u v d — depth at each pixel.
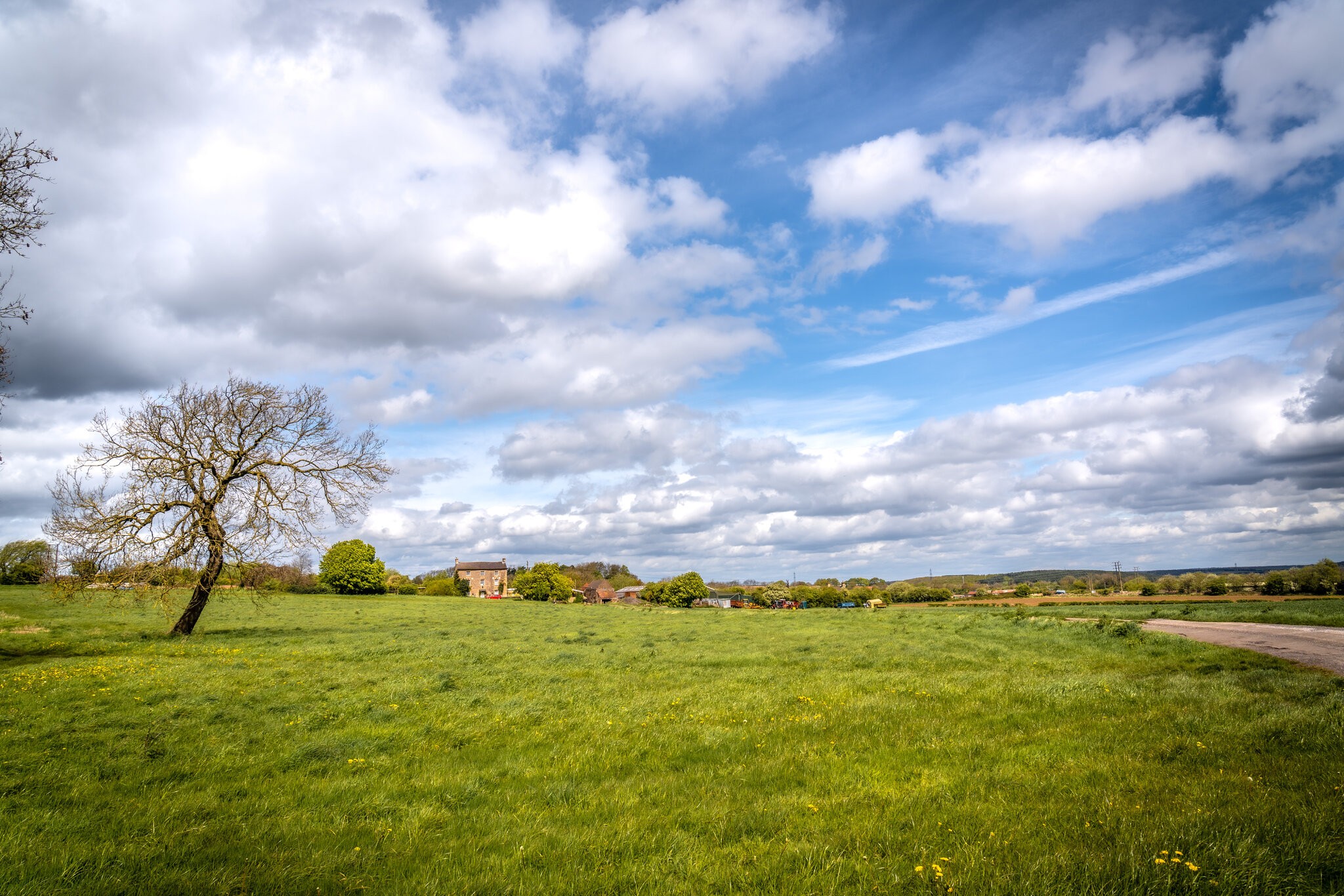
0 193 15.48
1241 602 61.88
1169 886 5.68
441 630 45.16
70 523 32.34
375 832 8.50
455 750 13.10
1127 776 9.23
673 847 7.75
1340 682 16.22
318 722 15.24
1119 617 47.97
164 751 12.38
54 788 10.22
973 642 32.91
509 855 7.67
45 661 25.02
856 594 119.38
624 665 26.48
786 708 16.61
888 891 6.14
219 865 7.32
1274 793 7.80
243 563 36.75
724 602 151.38
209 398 36.31
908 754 11.56
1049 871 6.11
